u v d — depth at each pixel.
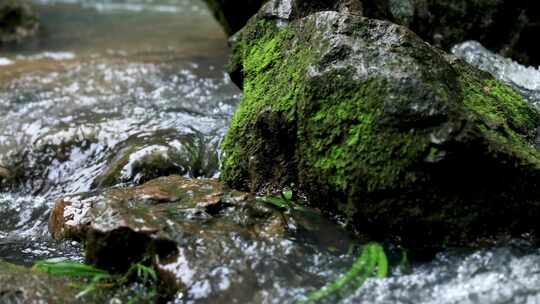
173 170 2.47
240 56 2.42
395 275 1.95
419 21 2.87
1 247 2.26
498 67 2.76
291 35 2.24
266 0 3.12
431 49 2.10
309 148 2.10
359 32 2.10
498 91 2.20
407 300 1.89
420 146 1.96
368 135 2.01
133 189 2.23
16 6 4.86
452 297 1.88
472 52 2.83
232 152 2.25
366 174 2.01
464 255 1.98
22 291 1.93
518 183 1.98
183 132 2.64
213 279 1.94
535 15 2.92
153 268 2.00
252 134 2.20
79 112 2.87
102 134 2.69
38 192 2.58
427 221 2.00
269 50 2.29
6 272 1.97
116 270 2.04
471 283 1.91
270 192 2.18
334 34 2.11
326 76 2.07
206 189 2.21
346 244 2.03
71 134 2.69
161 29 4.96
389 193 2.00
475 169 1.97
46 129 2.74
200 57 3.73
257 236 2.04
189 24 5.18
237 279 1.94
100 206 2.16
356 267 1.96
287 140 2.14
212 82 3.19
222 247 2.00
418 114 1.97
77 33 4.92
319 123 2.08
